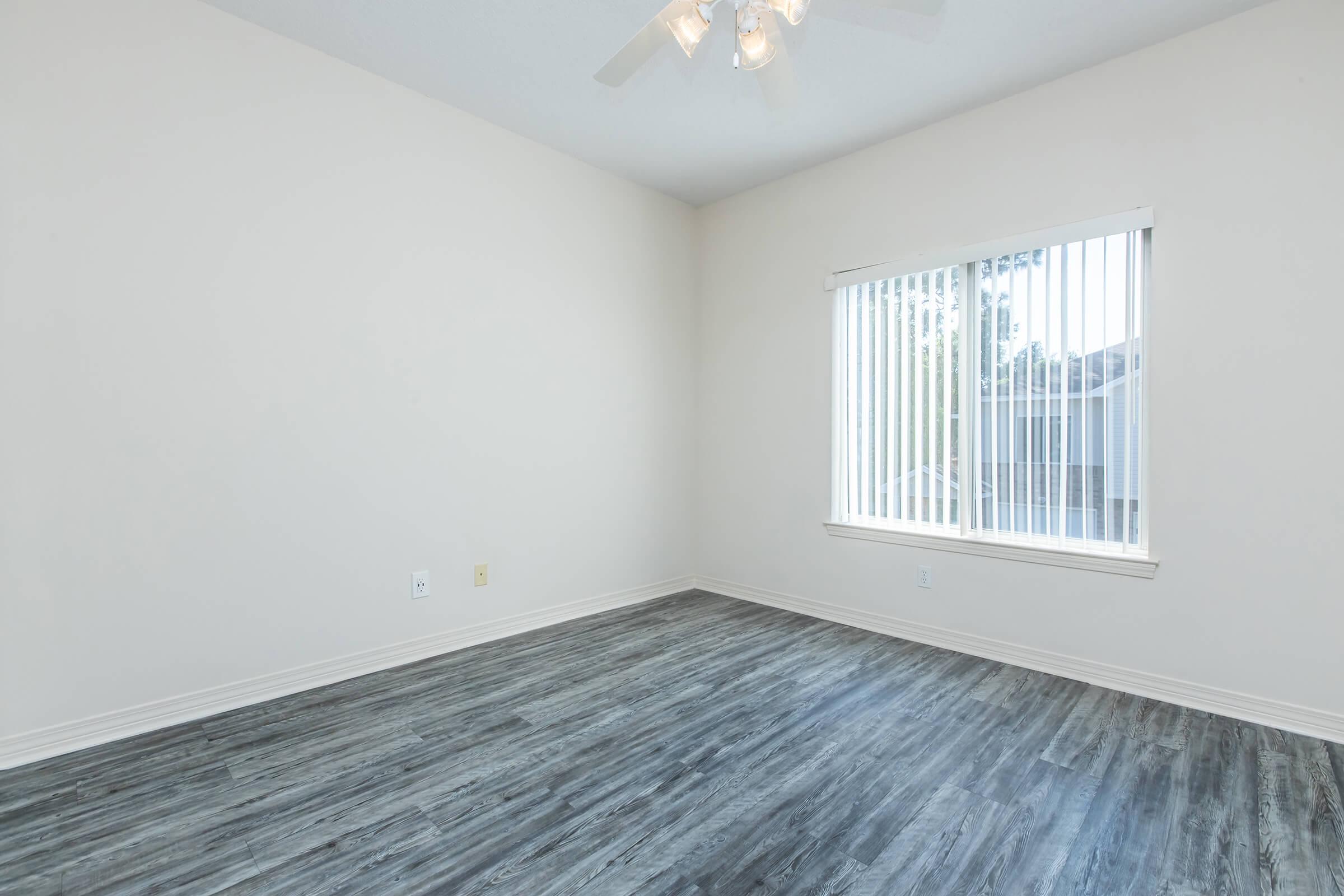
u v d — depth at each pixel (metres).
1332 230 2.18
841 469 3.62
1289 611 2.27
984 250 2.97
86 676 2.15
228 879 1.51
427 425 3.01
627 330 3.93
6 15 2.00
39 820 1.74
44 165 2.06
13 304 2.02
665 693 2.61
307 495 2.64
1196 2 2.26
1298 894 1.47
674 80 2.80
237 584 2.46
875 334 3.46
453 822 1.74
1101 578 2.67
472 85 2.88
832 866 1.57
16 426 2.03
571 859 1.59
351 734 2.25
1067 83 2.73
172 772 1.99
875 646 3.18
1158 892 1.47
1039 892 1.47
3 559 2.01
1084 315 2.73
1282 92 2.25
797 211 3.78
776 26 1.96
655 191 4.09
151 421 2.27
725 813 1.79
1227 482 2.38
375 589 2.85
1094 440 2.71
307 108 2.61
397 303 2.90
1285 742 2.17
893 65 2.65
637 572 4.02
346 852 1.61
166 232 2.29
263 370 2.52
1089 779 1.95
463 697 2.57
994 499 3.02
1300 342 2.23
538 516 3.48
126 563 2.22
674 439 4.25
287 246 2.57
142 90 2.23
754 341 4.03
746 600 4.09
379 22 2.44
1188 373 2.45
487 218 3.22
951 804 1.83
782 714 2.42
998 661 2.97
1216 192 2.38
